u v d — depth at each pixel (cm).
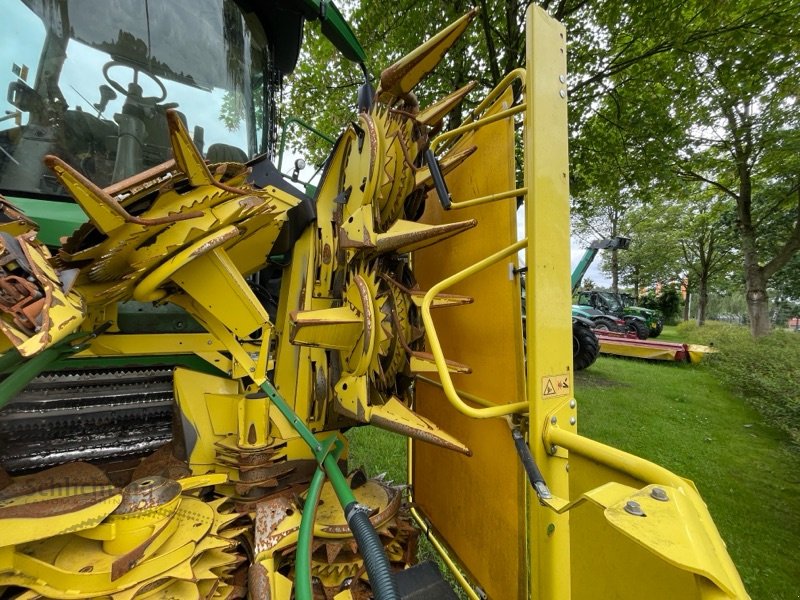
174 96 201
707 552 67
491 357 160
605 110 736
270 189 175
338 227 156
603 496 80
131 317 169
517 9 584
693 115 785
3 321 80
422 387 220
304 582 107
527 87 126
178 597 117
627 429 473
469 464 178
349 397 144
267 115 254
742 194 1078
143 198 123
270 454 154
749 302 1098
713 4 534
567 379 128
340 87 712
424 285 209
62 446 150
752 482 345
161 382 170
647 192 827
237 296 146
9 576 107
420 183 150
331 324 134
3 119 163
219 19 215
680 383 718
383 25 648
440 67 617
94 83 180
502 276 153
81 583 106
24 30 166
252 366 151
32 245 102
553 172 127
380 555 104
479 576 170
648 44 639
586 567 107
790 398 474
